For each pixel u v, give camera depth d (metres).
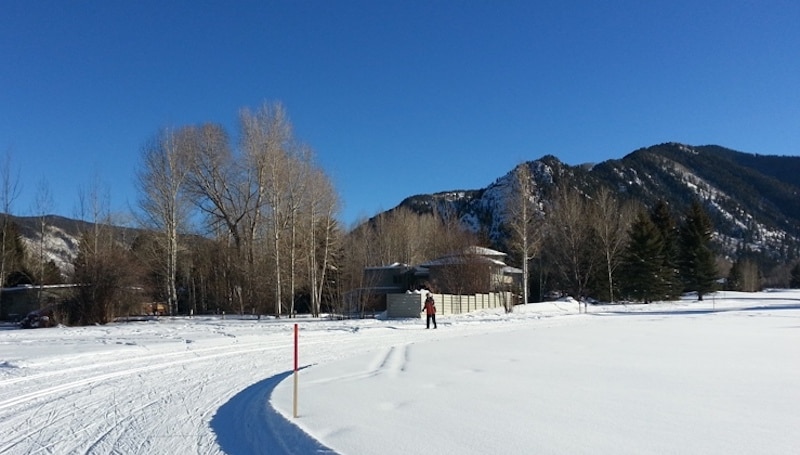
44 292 49.53
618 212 76.50
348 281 56.38
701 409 9.21
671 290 70.44
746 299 71.25
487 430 7.93
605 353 17.58
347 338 24.70
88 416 9.93
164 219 52.19
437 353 17.89
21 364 14.72
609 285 67.94
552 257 72.31
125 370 15.08
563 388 11.25
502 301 54.59
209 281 61.38
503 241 97.75
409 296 41.91
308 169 50.47
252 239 52.81
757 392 10.73
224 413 10.09
